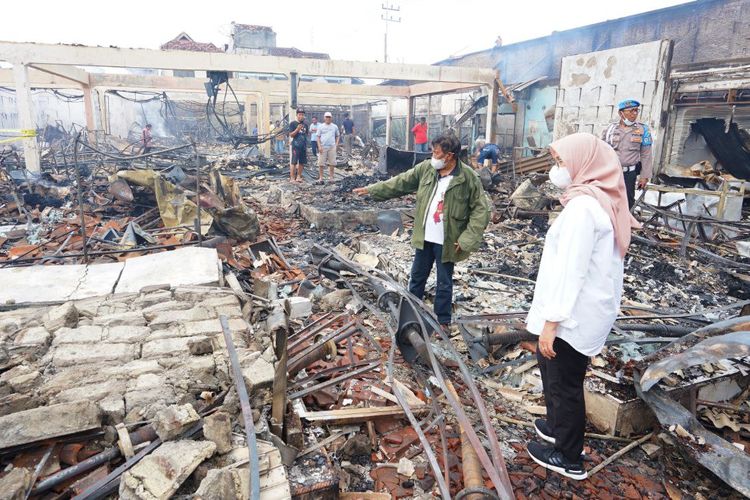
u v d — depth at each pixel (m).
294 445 2.72
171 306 3.89
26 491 2.09
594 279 2.39
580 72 15.16
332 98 31.05
